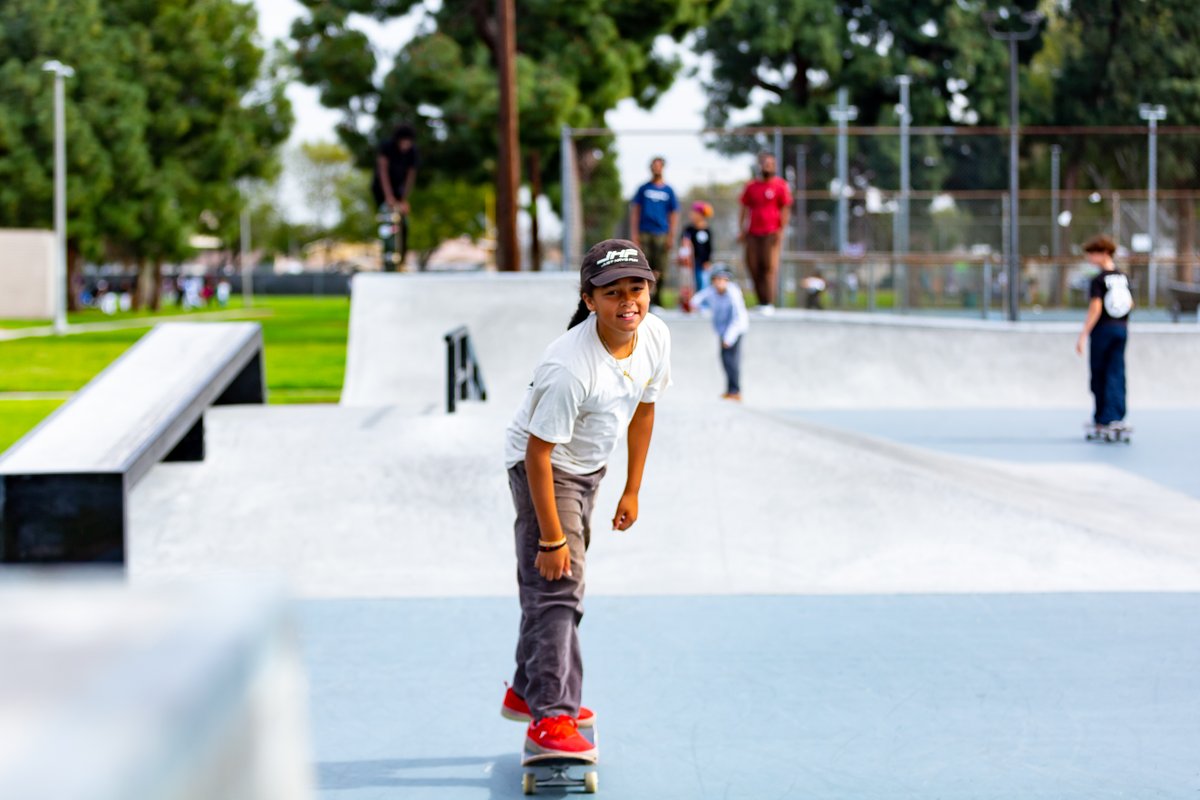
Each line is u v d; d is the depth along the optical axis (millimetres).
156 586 599
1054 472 14586
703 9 46812
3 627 521
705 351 23453
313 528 10164
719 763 5816
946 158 55938
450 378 12023
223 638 534
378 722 6430
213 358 11602
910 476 10711
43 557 7938
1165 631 8008
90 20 61719
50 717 458
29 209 60594
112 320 59594
